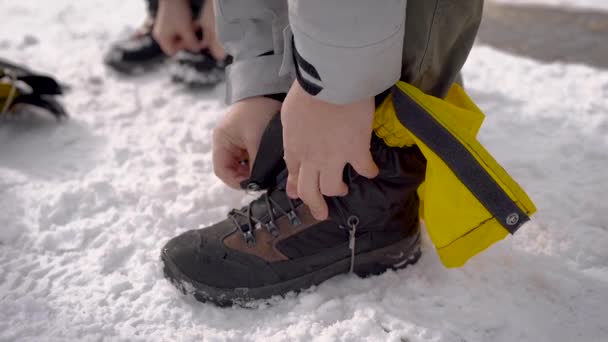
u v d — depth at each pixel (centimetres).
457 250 84
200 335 85
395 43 72
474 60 176
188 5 154
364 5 67
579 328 85
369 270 95
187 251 91
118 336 84
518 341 83
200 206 114
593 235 103
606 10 213
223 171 98
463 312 87
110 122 146
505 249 101
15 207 113
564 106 148
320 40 69
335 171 79
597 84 157
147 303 91
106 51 179
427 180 82
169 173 125
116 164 129
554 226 106
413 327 84
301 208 90
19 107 147
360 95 74
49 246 104
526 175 121
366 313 86
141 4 231
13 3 234
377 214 90
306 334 83
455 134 77
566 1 223
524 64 172
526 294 91
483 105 151
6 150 133
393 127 83
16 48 188
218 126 96
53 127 143
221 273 90
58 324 86
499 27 202
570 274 96
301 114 76
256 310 91
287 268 91
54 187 120
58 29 206
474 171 78
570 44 186
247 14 93
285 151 81
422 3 77
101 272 98
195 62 161
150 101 156
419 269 97
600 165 123
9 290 93
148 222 110
